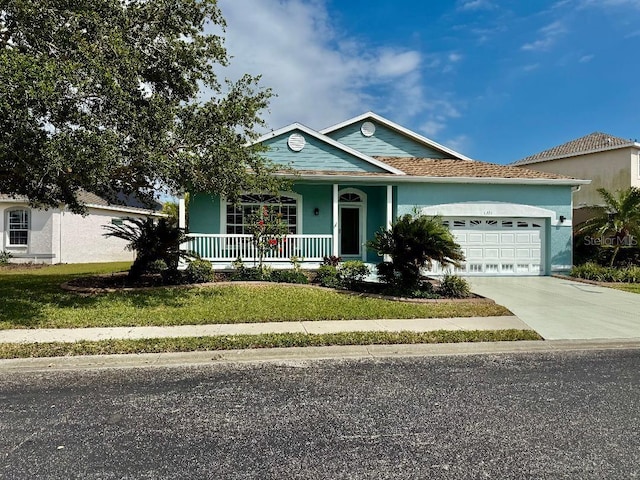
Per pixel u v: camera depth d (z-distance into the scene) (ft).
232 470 9.83
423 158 57.93
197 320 25.43
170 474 9.64
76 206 34.01
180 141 28.02
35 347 19.75
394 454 10.61
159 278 39.65
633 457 10.44
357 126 58.23
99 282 37.68
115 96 23.15
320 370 17.87
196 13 30.50
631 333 23.85
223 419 12.80
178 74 30.73
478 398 14.57
